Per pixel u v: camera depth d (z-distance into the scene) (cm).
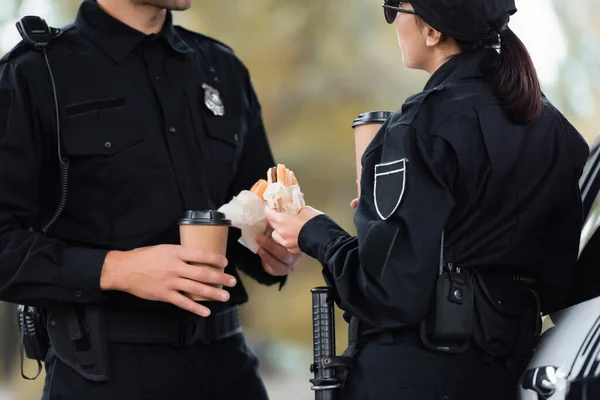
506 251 636
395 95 3095
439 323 616
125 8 755
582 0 2920
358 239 621
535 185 645
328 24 3095
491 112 630
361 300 625
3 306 2153
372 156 641
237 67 836
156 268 681
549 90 2945
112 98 739
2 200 696
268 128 3078
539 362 630
